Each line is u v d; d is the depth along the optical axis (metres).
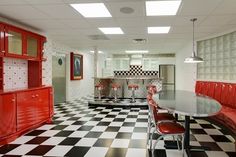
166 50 10.32
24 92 3.93
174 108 2.76
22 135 3.93
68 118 5.38
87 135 3.94
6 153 3.08
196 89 5.99
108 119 5.25
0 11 3.70
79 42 7.43
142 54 12.12
